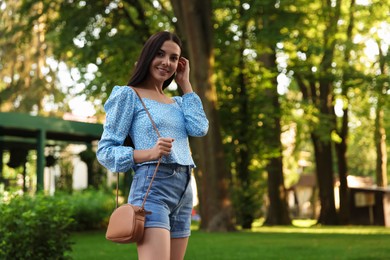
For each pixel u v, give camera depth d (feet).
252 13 67.05
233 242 49.73
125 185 75.25
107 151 12.41
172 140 12.09
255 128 76.64
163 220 12.09
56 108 98.22
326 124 86.74
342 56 89.51
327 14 79.10
